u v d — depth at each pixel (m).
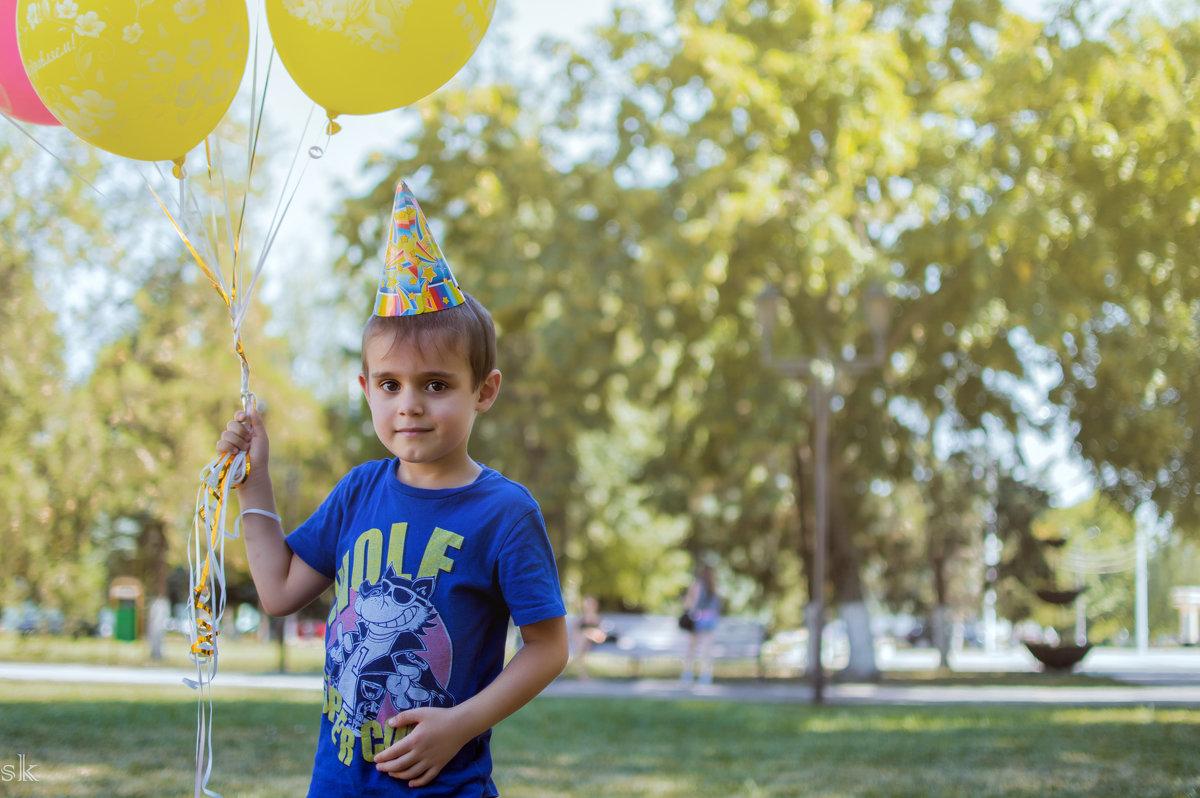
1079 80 13.40
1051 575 20.09
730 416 16.55
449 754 1.91
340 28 2.55
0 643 22.52
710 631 15.47
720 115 15.27
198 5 2.50
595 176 16.58
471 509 2.04
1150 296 14.08
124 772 5.70
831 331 16.61
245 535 2.24
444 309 2.06
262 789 5.37
